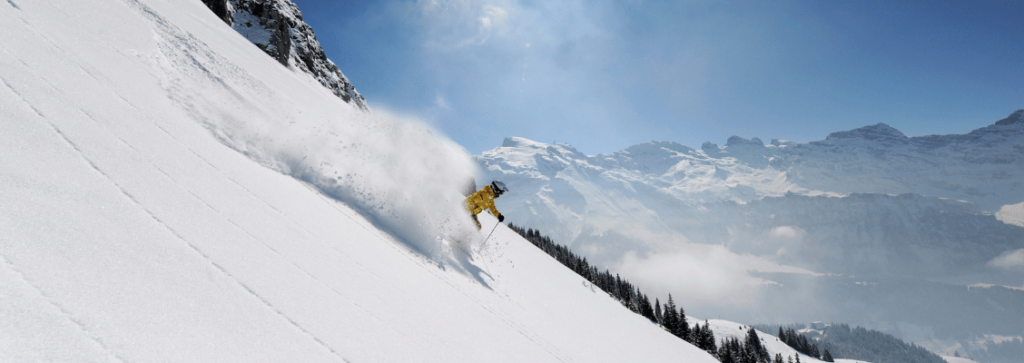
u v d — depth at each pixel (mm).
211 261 2102
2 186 1709
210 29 12430
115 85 3758
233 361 1550
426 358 2441
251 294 2027
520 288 7047
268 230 2875
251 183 3617
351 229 4059
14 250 1443
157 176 2680
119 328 1399
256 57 13945
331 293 2506
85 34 4387
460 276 5113
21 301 1279
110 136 2793
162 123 3676
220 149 4066
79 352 1228
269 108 6609
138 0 7320
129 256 1774
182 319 1604
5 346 1090
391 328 2533
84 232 1749
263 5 40125
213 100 5355
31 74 2885
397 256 4156
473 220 7238
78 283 1474
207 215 2568
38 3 4164
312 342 1940
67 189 1977
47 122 2457
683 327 50875
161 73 5020
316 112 8352
